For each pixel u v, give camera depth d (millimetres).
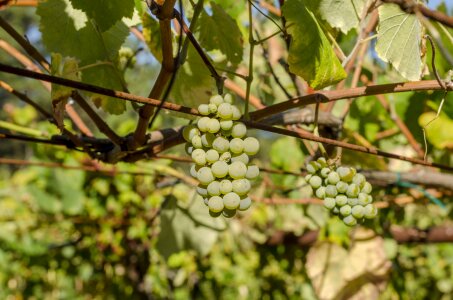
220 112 638
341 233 1538
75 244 1989
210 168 643
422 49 758
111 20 761
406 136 1318
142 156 914
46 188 1801
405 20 740
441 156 1477
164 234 1394
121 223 1903
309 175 802
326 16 866
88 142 943
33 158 1790
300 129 1157
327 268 1531
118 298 1999
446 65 1001
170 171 1523
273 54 1443
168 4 647
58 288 2111
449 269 2289
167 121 1806
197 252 1388
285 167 1679
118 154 900
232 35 963
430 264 2225
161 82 745
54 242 2141
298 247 1899
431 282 2279
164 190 1833
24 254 2031
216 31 953
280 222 1809
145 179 1864
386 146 1554
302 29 731
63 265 2020
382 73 1446
